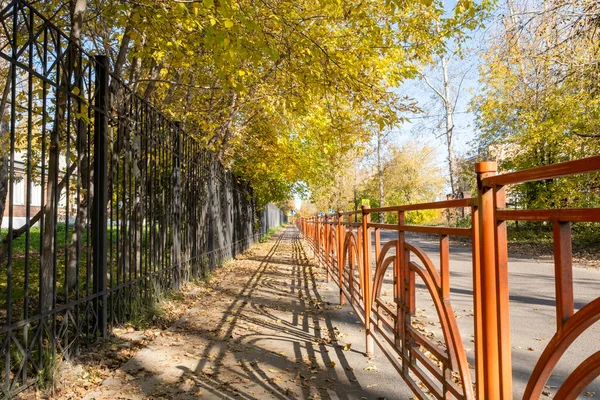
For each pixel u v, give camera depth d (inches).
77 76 158.7
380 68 271.6
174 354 167.8
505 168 801.6
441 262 88.0
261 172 646.5
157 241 272.1
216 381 141.8
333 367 155.6
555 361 52.2
